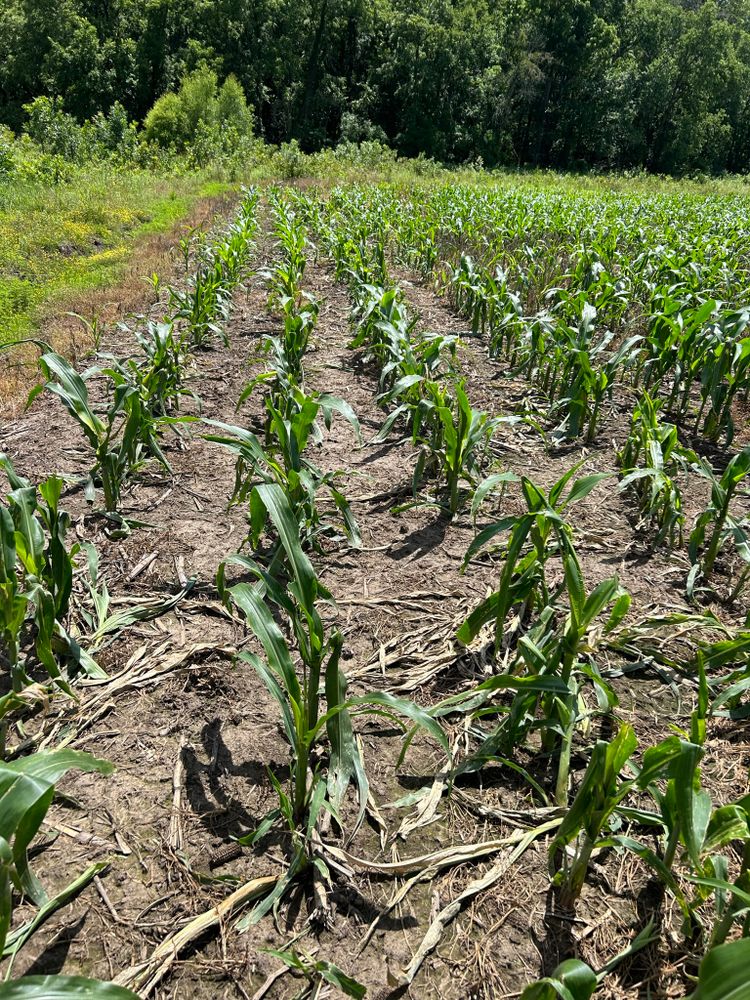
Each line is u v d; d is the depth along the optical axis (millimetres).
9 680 2877
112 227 14000
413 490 4328
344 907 2098
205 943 1992
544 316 6207
